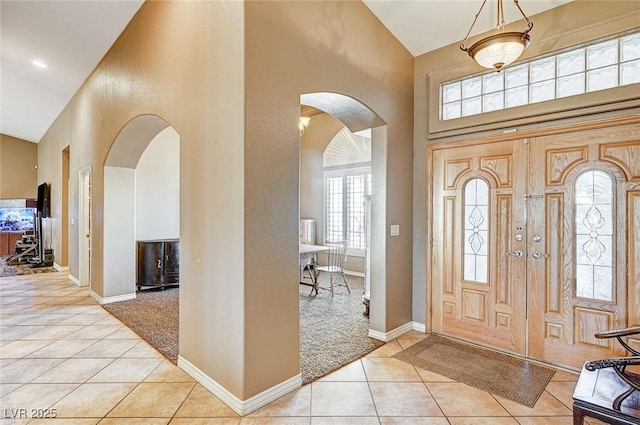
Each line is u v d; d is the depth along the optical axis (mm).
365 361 3023
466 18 3211
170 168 6293
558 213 2902
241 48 2256
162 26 3219
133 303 4812
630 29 2555
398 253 3617
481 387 2592
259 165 2328
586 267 2777
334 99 3037
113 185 4852
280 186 2463
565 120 2854
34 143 10203
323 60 2779
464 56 3449
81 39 4445
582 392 1812
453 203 3533
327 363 2965
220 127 2447
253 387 2295
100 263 4895
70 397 2439
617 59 2668
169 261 5660
